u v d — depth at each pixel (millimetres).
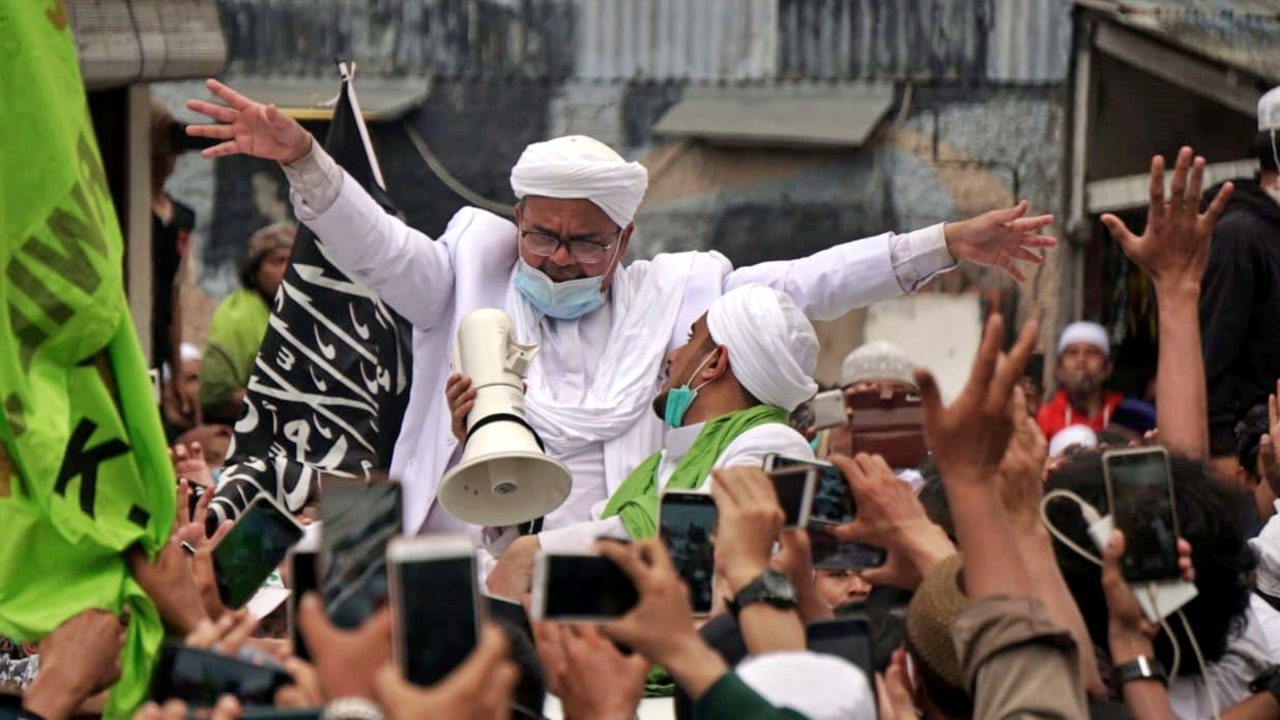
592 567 6906
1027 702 7203
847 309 14188
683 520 8148
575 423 12969
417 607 6078
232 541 8984
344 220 13125
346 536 7129
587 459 13016
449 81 28875
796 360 11695
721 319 11828
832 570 9984
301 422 14391
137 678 8906
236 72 28516
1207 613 9117
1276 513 12938
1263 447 13133
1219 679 9977
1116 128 28578
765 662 7066
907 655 8500
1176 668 8844
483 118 28938
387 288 13398
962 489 7383
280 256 21922
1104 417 22734
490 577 11477
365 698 6238
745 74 29000
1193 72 27766
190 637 7930
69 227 8852
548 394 13109
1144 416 22797
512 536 12672
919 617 8117
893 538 8391
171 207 24562
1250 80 27438
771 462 8547
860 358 17500
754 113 28797
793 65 29000
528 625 9312
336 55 28672
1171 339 11008
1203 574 9055
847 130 28453
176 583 8953
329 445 14375
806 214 28969
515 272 13531
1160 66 27922
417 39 28781
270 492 14117
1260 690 10039
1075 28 28500
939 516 9523
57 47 8953
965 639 7375
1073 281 28297
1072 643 7312
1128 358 28266
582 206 13031
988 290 27875
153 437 9031
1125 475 8469
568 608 6887
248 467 14156
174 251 24047
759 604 7609
